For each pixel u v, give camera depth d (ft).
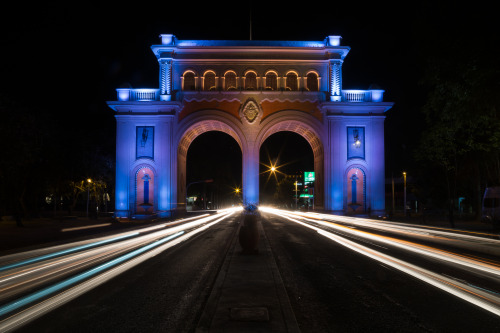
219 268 35.83
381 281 29.94
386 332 18.90
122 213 126.00
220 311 21.11
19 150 86.48
